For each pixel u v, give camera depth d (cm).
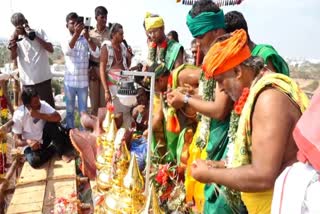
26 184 347
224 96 233
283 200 123
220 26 244
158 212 203
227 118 242
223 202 221
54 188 337
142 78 351
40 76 569
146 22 395
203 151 273
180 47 384
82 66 579
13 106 579
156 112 333
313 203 115
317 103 118
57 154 418
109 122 335
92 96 616
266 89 170
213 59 183
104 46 536
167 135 325
